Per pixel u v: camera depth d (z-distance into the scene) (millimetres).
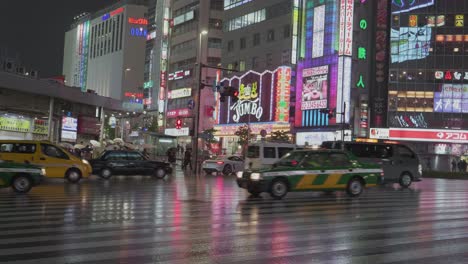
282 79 67500
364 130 63531
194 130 34438
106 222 10383
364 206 14281
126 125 87875
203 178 27984
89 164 23125
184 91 91688
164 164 26578
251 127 72625
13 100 37750
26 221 10375
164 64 102562
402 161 23469
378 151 23312
